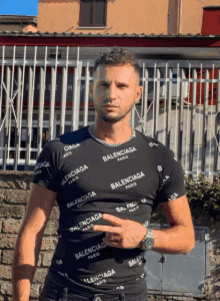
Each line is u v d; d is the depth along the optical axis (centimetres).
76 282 171
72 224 174
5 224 516
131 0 1579
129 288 173
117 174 174
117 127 178
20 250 172
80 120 985
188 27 1518
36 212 178
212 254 513
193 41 745
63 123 564
